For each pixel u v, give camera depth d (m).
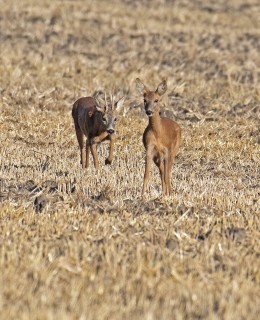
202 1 122.31
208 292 25.28
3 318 22.56
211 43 93.56
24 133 57.50
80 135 50.22
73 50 86.94
